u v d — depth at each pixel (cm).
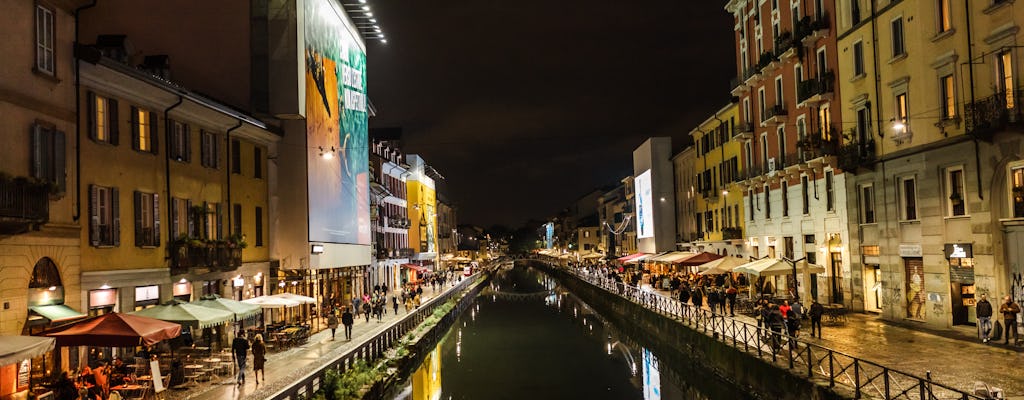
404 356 3170
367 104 5316
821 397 1764
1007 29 2283
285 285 3625
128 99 2338
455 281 8206
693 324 3162
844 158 3231
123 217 2283
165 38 3519
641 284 6259
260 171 3447
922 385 1451
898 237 2923
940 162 2644
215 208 2933
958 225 2566
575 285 8481
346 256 4528
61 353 1962
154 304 2427
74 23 2070
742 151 4912
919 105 2759
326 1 4125
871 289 3244
